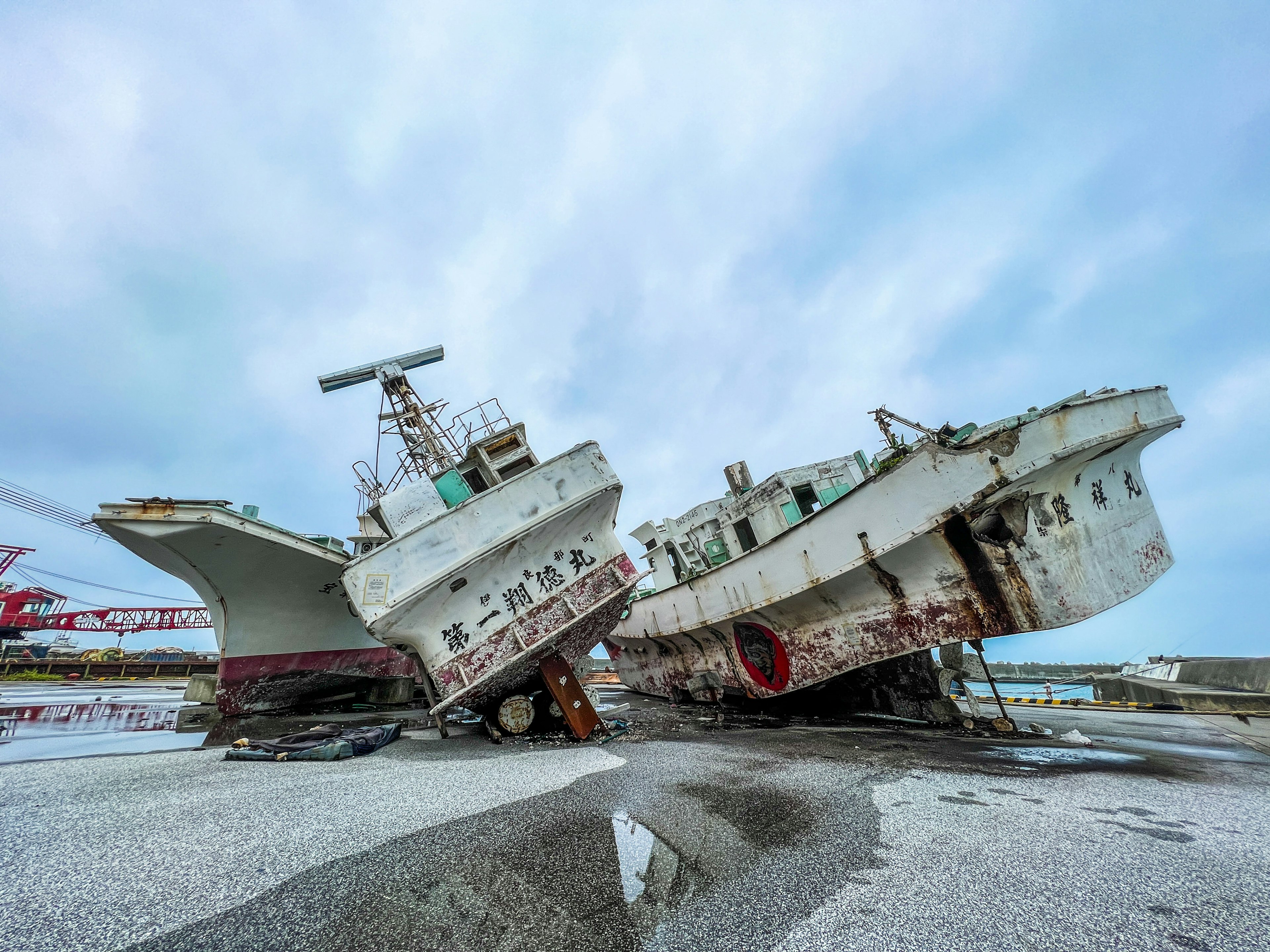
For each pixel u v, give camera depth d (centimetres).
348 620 1521
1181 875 383
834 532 1012
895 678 1184
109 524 1059
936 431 988
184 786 655
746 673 1323
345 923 332
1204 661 1691
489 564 991
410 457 1255
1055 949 296
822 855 422
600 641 1287
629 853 432
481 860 421
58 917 339
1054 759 754
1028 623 820
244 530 1154
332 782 669
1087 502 829
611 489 1078
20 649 4403
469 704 1045
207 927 328
